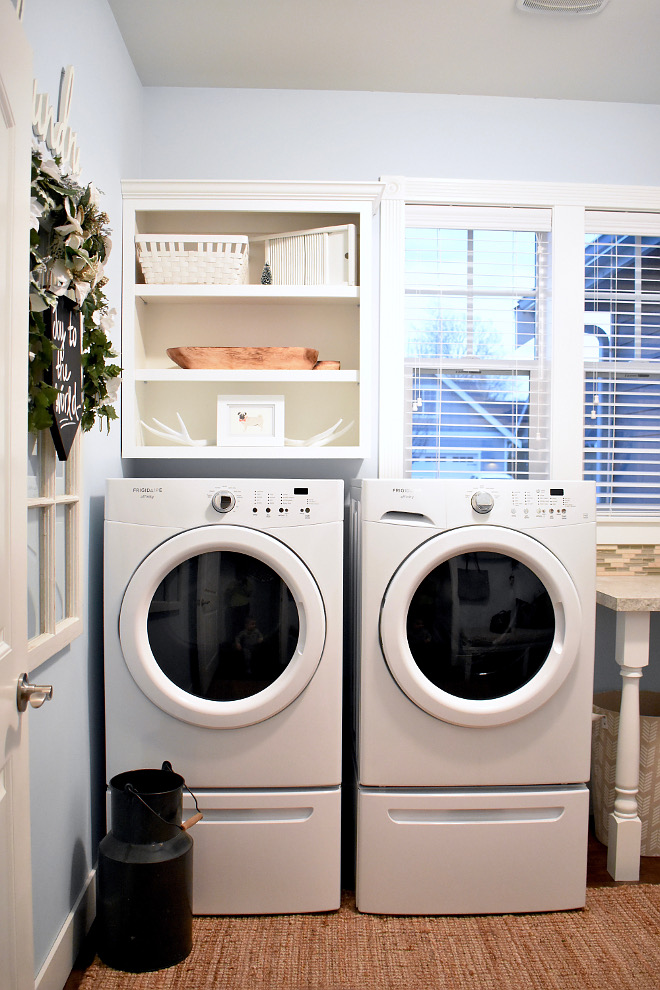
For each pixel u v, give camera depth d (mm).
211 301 2383
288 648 1794
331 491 1778
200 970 1582
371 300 2258
